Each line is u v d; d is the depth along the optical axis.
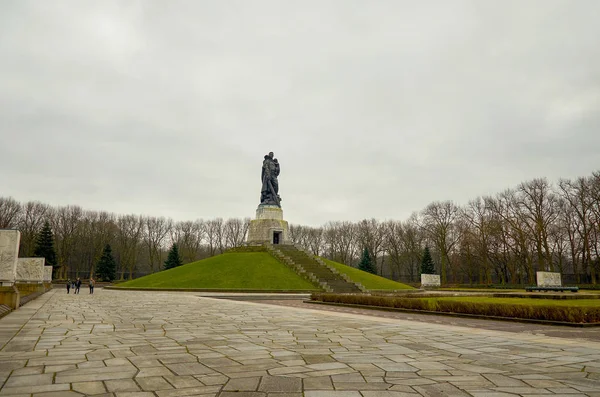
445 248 88.19
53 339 13.77
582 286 63.66
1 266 25.92
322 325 18.53
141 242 110.31
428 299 27.72
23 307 27.12
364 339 14.38
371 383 8.38
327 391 7.79
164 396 7.36
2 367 9.54
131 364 9.96
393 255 109.56
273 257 66.12
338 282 55.31
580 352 12.05
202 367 9.73
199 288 52.62
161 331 16.06
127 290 57.19
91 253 103.25
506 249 77.31
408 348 12.59
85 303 31.80
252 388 7.94
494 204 77.88
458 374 9.20
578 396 7.48
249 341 13.76
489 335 15.60
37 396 7.23
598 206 63.78
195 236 115.94
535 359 10.96
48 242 84.19
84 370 9.27
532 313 21.45
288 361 10.50
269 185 74.75
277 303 35.19
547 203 70.44
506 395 7.56
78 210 101.00
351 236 116.69
